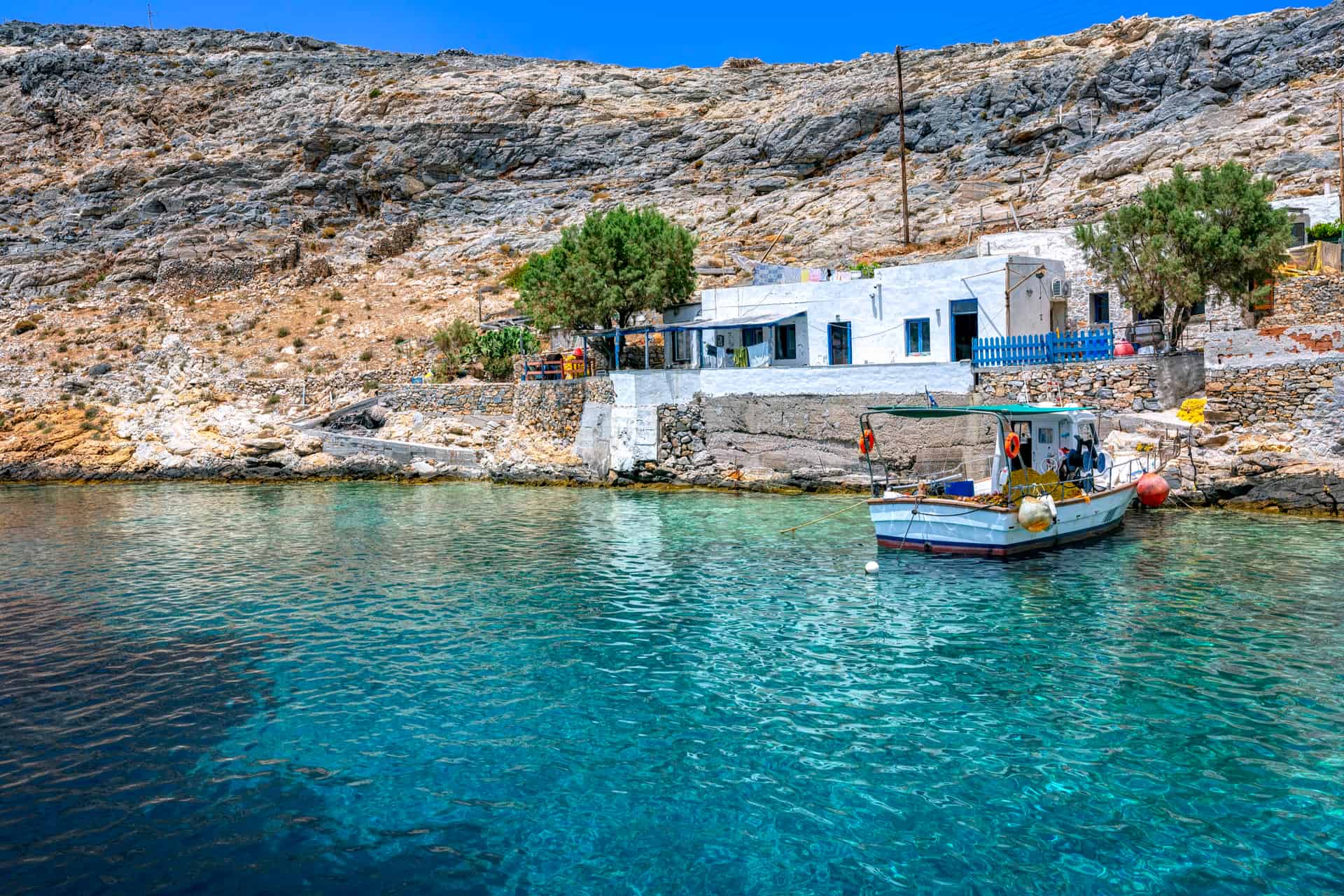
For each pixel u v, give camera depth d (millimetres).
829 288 45469
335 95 118438
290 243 90312
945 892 10734
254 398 60969
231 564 29156
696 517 35531
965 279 41594
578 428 47656
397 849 11758
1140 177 68812
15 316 80188
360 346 67188
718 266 71500
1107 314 45938
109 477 54781
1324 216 47875
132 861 11453
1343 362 31625
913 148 92312
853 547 29406
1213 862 11203
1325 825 11945
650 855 11594
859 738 14805
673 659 18828
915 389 39000
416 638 20531
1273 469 32344
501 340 57781
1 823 12352
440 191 102812
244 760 14305
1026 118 88500
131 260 90562
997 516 26625
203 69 130250
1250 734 14594
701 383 43344
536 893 10828
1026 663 18109
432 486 48219
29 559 30406
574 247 51969
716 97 114750
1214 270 37781
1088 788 13008
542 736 15055
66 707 16562
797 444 41250
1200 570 24906
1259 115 73625
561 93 111125
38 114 121750
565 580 25859
